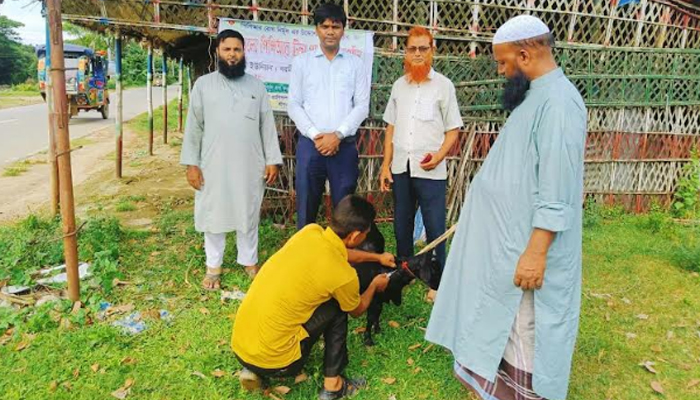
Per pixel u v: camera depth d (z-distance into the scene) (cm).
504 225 221
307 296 249
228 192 376
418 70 358
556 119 203
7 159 1009
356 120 382
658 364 315
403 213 386
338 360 268
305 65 386
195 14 504
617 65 591
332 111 382
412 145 368
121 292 380
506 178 220
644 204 626
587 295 405
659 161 616
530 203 214
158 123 1755
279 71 508
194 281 404
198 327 336
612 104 592
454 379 292
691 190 609
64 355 299
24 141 1255
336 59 385
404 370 300
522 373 229
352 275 257
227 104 366
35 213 613
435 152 368
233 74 368
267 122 390
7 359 294
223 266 433
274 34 500
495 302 228
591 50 581
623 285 426
